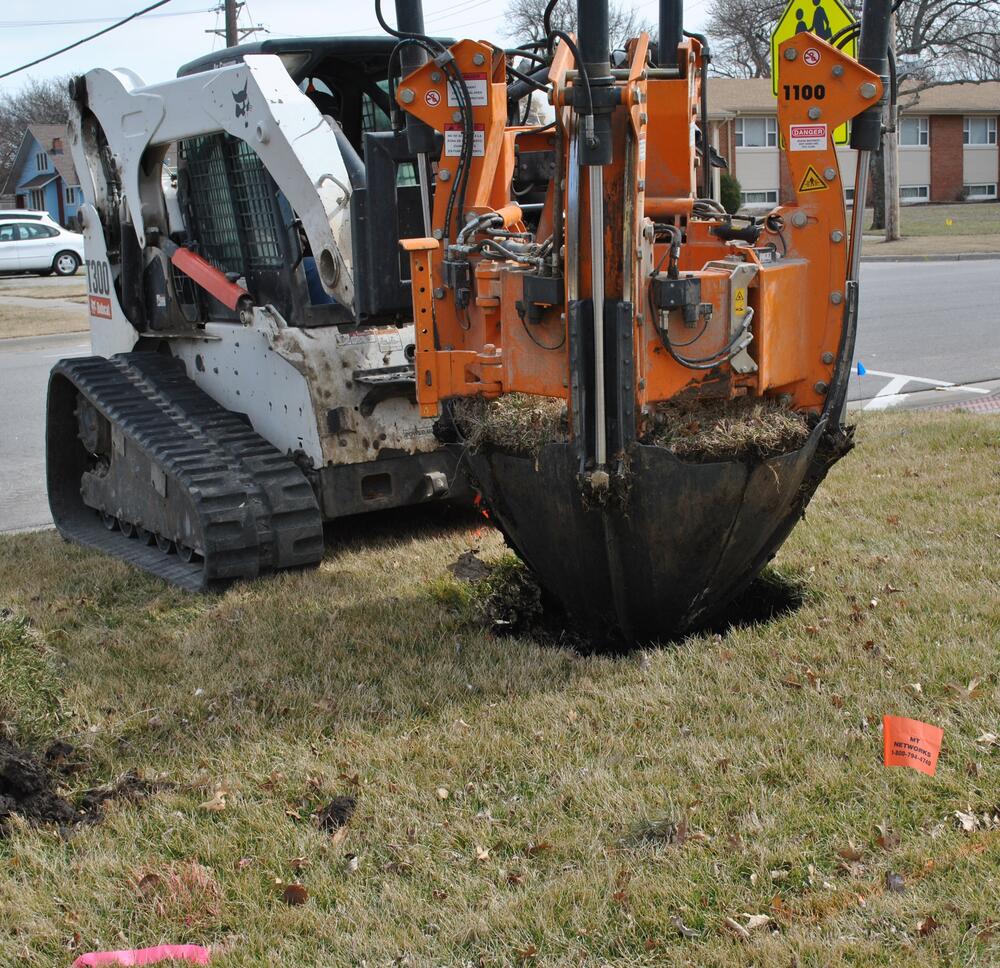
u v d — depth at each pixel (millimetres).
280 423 6578
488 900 3287
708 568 4551
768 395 4668
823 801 3635
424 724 4398
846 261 4508
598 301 4059
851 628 4906
